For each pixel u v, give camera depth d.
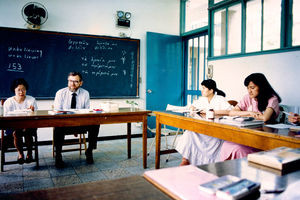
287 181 0.72
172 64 5.01
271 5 3.19
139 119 2.77
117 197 0.61
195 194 0.62
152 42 4.73
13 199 0.59
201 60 4.77
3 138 2.64
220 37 4.05
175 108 3.22
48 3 3.96
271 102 2.20
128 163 3.02
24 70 3.83
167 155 3.42
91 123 2.50
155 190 0.66
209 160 2.35
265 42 3.29
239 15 3.69
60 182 2.37
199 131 2.04
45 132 4.04
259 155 0.89
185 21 5.17
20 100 2.93
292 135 1.36
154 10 4.90
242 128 1.60
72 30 4.15
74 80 3.00
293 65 2.89
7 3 3.70
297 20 2.92
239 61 3.60
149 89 4.74
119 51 4.52
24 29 3.79
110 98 4.46
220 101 2.69
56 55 4.03
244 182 0.65
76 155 3.40
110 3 4.45
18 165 2.90
